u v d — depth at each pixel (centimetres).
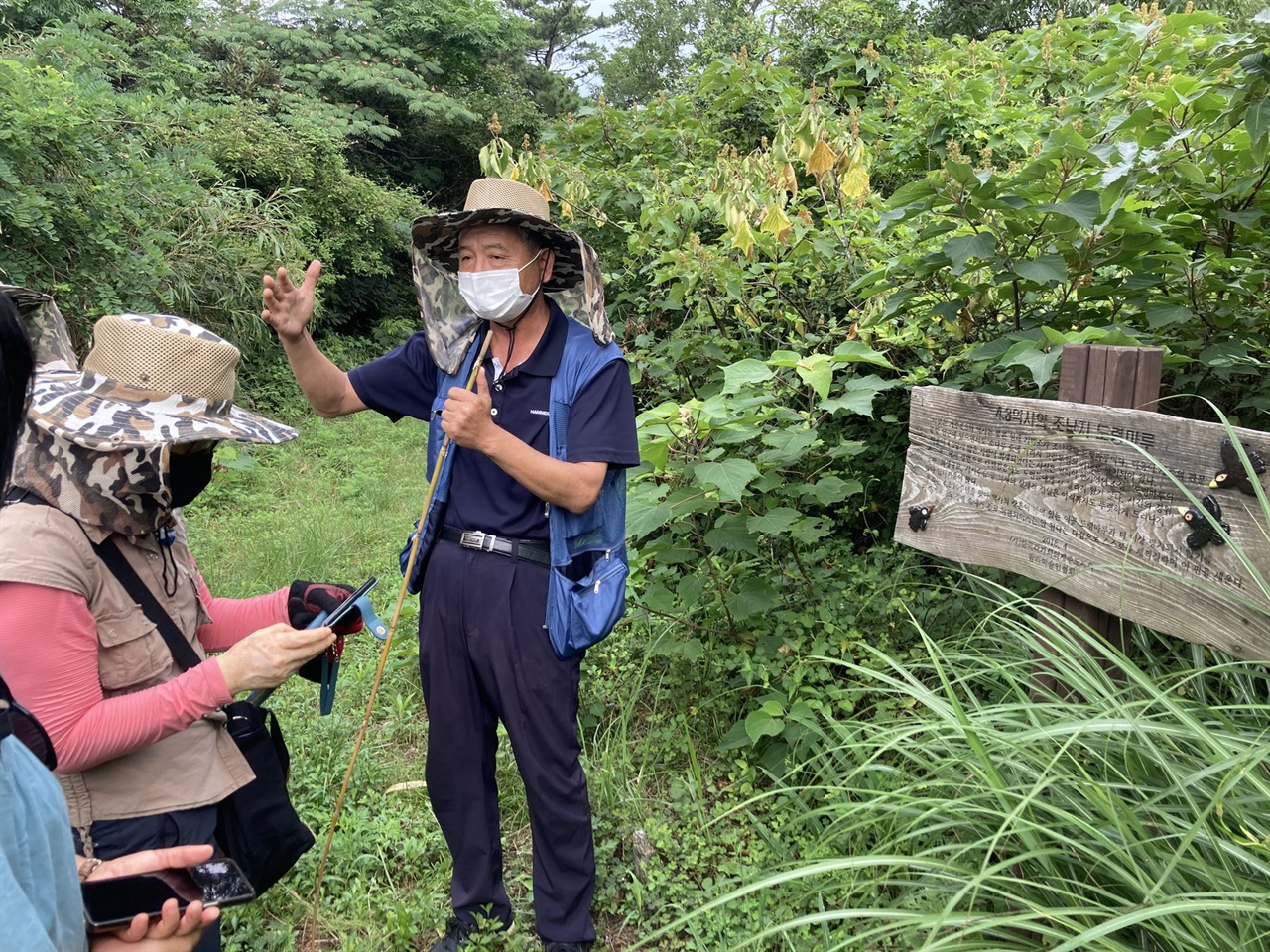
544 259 210
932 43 717
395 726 323
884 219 304
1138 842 162
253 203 979
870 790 205
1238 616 173
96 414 138
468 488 211
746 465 263
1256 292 299
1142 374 204
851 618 315
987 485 232
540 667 207
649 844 255
